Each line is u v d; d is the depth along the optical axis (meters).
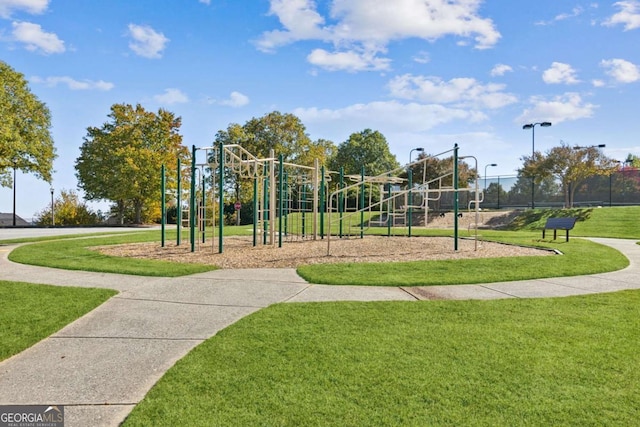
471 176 35.38
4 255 11.44
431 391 3.14
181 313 5.43
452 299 6.09
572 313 5.25
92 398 3.20
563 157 30.25
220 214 11.55
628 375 3.39
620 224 21.92
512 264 9.02
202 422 2.76
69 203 40.12
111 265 9.09
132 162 35.16
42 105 33.88
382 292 6.62
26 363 3.88
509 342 4.16
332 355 3.86
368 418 2.78
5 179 35.91
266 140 38.81
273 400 3.04
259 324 4.84
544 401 2.98
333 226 24.73
